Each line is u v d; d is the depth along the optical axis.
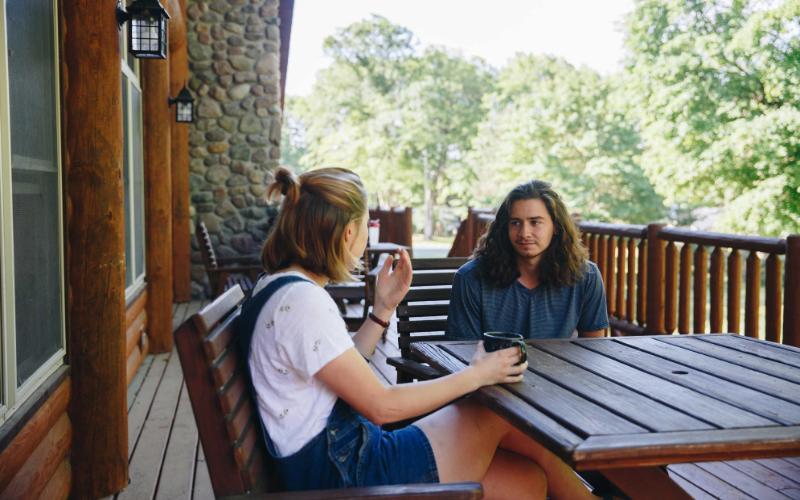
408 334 3.00
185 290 8.66
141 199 5.63
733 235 4.18
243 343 1.63
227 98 9.23
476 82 44.00
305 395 1.58
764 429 1.37
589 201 30.89
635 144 30.92
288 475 1.57
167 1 6.00
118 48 2.79
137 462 3.23
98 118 2.72
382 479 1.62
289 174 1.69
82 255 2.76
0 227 2.04
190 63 9.14
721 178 18.33
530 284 2.53
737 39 17.67
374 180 42.69
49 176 2.62
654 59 20.30
